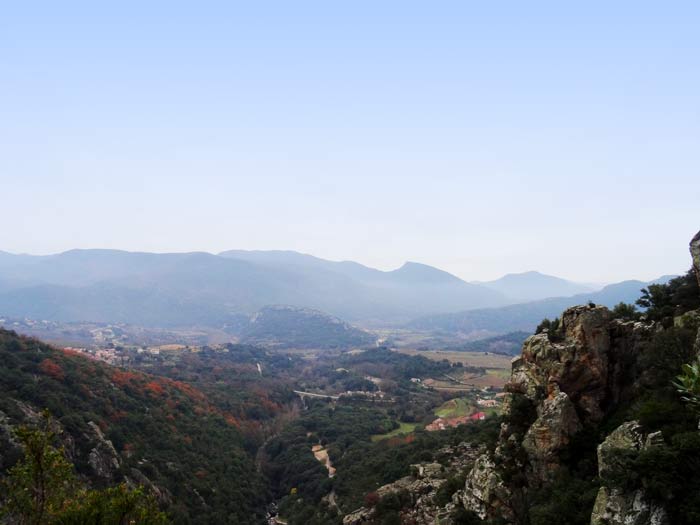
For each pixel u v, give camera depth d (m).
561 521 30.77
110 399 103.88
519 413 41.91
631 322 43.72
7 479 21.91
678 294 45.59
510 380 46.00
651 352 37.44
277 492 114.56
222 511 86.88
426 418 160.25
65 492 22.83
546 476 37.19
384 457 97.62
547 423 38.31
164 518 24.25
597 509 27.09
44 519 21.59
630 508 24.92
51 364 101.19
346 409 182.25
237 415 158.88
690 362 33.19
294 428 153.88
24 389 83.25
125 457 83.94
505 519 37.88
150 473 83.75
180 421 116.94
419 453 84.81
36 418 73.06
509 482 39.56
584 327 41.09
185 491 86.00
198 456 103.12
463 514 41.81
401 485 68.31
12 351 103.25
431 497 56.12
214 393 177.12
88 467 72.88
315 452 131.38
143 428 101.00
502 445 43.50
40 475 21.97
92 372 114.12
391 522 55.16
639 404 34.88
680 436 25.45
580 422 38.59
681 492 23.70
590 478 33.84
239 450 122.88
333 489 95.88
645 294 48.97
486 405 166.25
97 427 84.50
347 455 116.56
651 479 24.34
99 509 22.38
